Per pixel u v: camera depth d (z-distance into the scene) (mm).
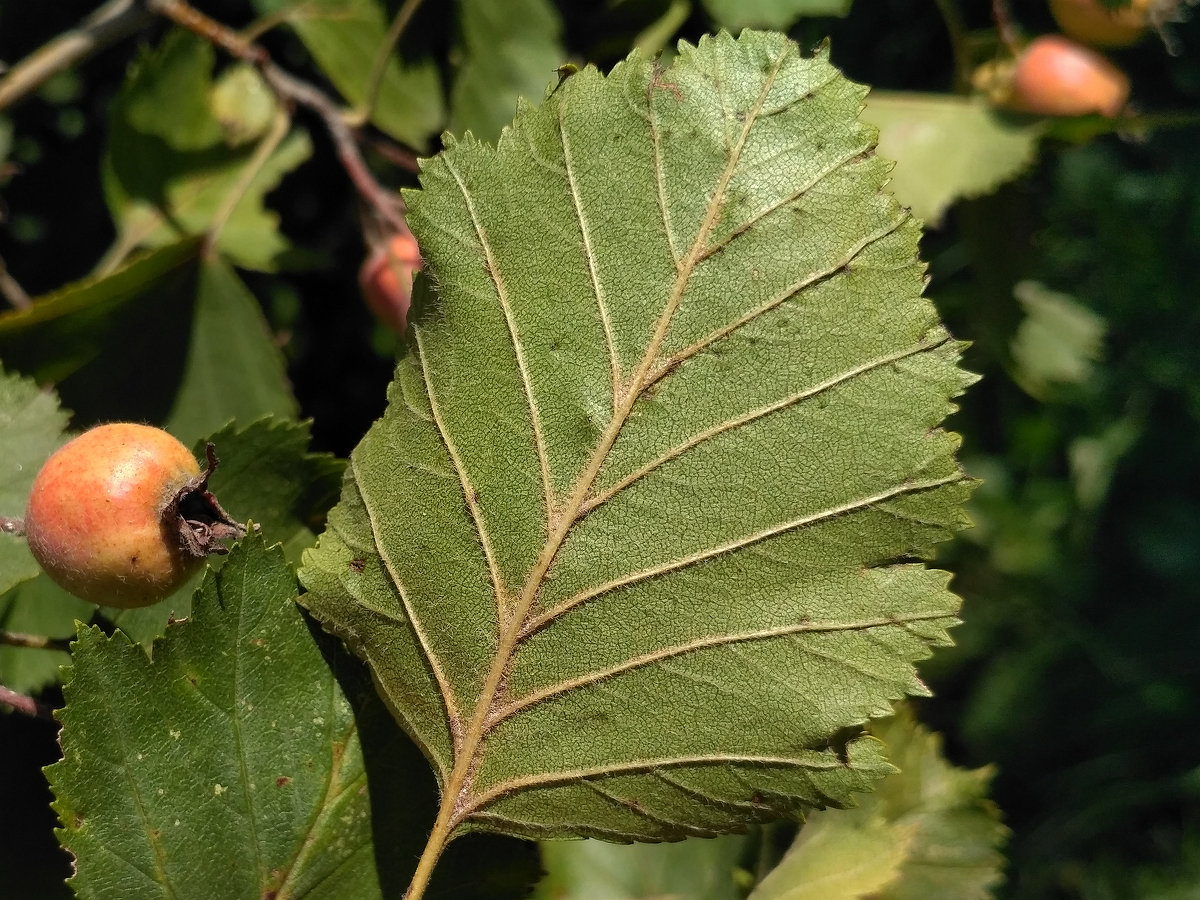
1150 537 403
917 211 203
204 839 132
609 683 130
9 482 156
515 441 130
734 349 127
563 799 132
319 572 133
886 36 233
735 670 127
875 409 125
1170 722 390
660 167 127
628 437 129
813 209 126
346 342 247
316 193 249
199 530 138
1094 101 210
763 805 128
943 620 125
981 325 246
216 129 221
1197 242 337
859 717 125
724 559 128
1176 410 383
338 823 136
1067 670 394
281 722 135
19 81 203
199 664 132
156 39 250
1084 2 216
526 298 130
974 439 362
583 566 129
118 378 196
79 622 129
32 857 159
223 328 204
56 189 245
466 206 130
